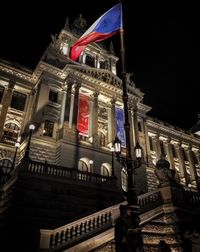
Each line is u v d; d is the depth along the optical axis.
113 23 17.81
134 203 9.96
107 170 35.97
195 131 63.59
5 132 34.88
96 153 35.44
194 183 55.16
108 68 49.72
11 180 19.66
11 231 15.68
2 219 17.44
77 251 11.43
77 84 39.38
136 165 12.92
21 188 18.02
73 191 20.20
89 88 40.97
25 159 19.61
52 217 17.84
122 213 9.79
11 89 37.59
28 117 36.56
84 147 34.69
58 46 44.06
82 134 36.22
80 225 12.62
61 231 11.90
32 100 38.41
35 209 17.53
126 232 9.27
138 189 37.28
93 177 22.67
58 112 37.06
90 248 11.80
